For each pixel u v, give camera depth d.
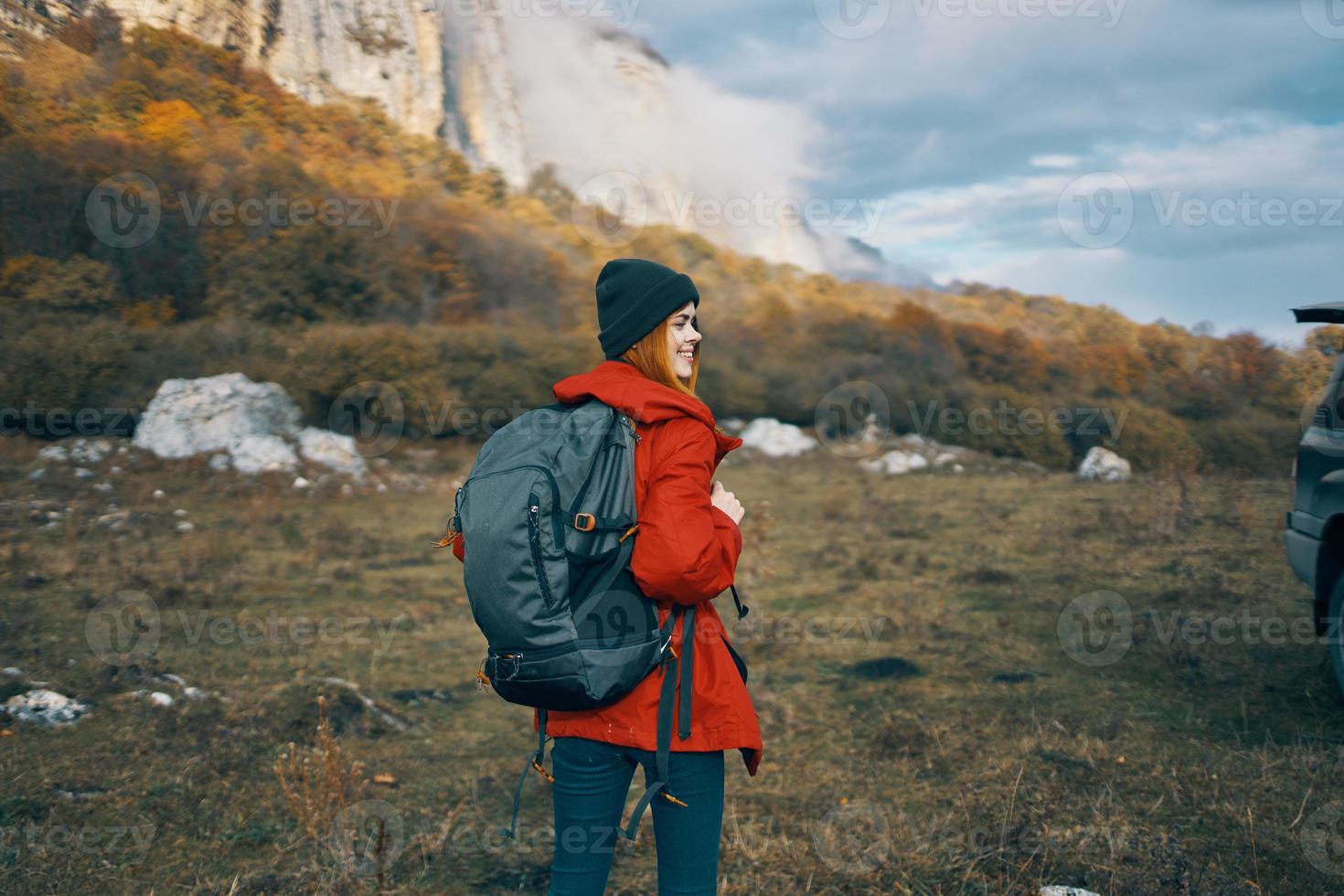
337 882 2.73
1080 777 3.41
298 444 14.03
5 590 6.52
